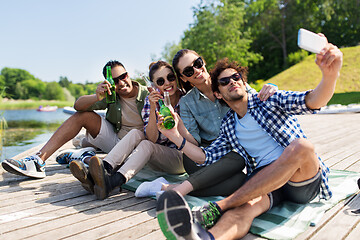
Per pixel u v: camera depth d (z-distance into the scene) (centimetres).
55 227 164
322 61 137
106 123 288
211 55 2531
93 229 161
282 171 147
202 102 237
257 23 3334
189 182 177
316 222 158
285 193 180
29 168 250
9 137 756
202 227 136
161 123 199
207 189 193
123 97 285
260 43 3350
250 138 189
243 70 192
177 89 255
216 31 2514
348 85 1786
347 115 806
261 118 181
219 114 237
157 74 239
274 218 166
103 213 183
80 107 268
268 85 180
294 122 182
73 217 178
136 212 184
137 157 217
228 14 2517
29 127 1076
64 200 207
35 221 172
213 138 238
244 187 149
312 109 158
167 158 241
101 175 198
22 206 196
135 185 234
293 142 152
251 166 194
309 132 512
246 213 149
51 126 1131
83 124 277
